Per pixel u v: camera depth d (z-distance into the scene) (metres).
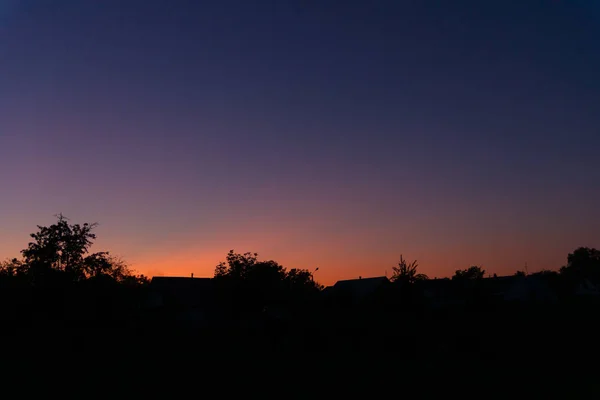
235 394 18.16
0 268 38.97
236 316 49.72
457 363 22.89
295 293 49.50
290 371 22.45
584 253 111.69
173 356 27.88
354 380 20.02
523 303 46.47
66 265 37.00
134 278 47.25
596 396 16.16
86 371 23.30
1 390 19.12
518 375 19.95
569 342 26.86
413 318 27.86
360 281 53.19
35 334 33.53
